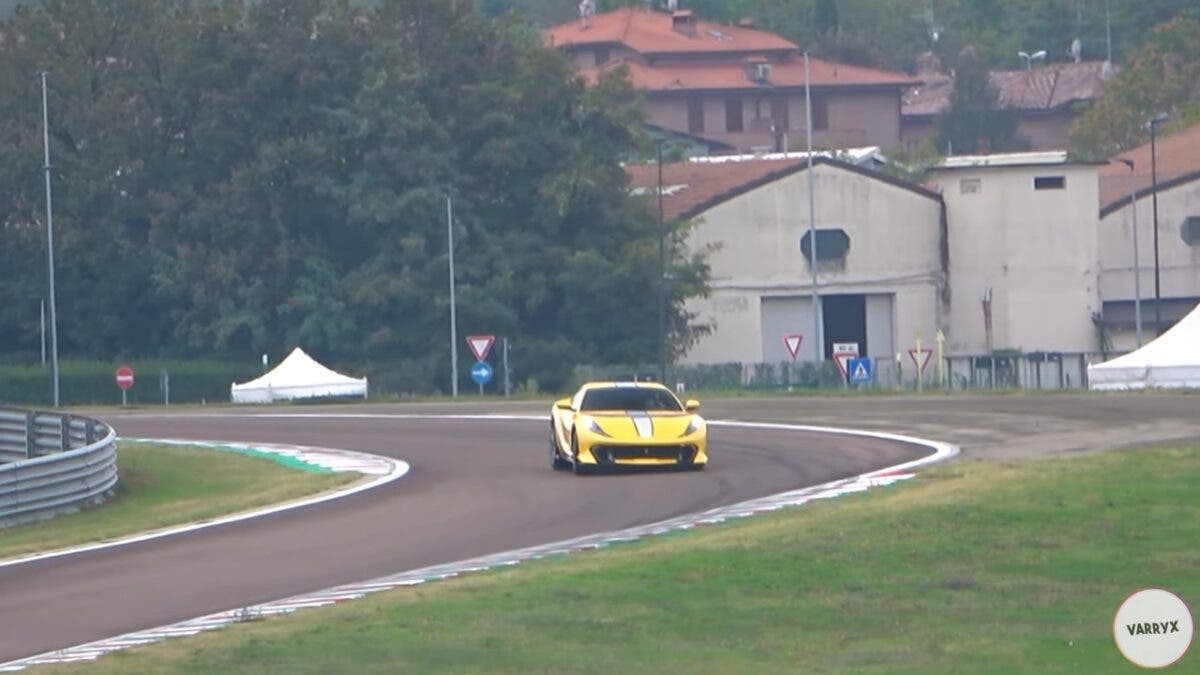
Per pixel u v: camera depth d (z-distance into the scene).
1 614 54.38
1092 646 43.44
